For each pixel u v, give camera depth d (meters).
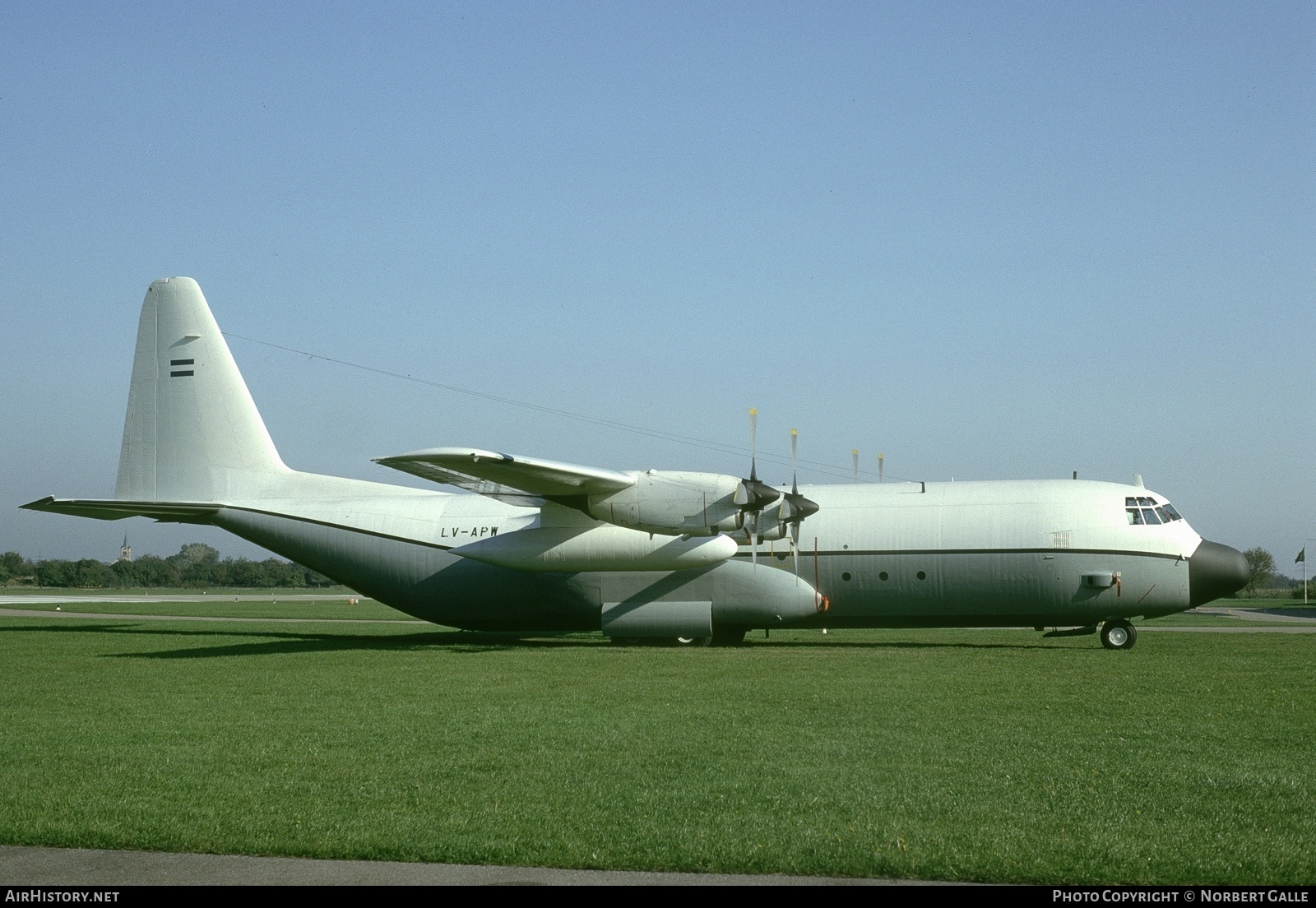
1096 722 12.53
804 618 25.41
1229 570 24.02
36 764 10.31
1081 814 8.15
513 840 7.54
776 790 9.06
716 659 21.33
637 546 24.17
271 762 10.36
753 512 23.19
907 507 25.27
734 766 10.09
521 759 10.47
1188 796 8.72
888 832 7.67
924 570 24.77
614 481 22.69
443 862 7.10
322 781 9.49
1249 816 8.09
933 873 6.80
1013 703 14.17
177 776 9.76
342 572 28.03
